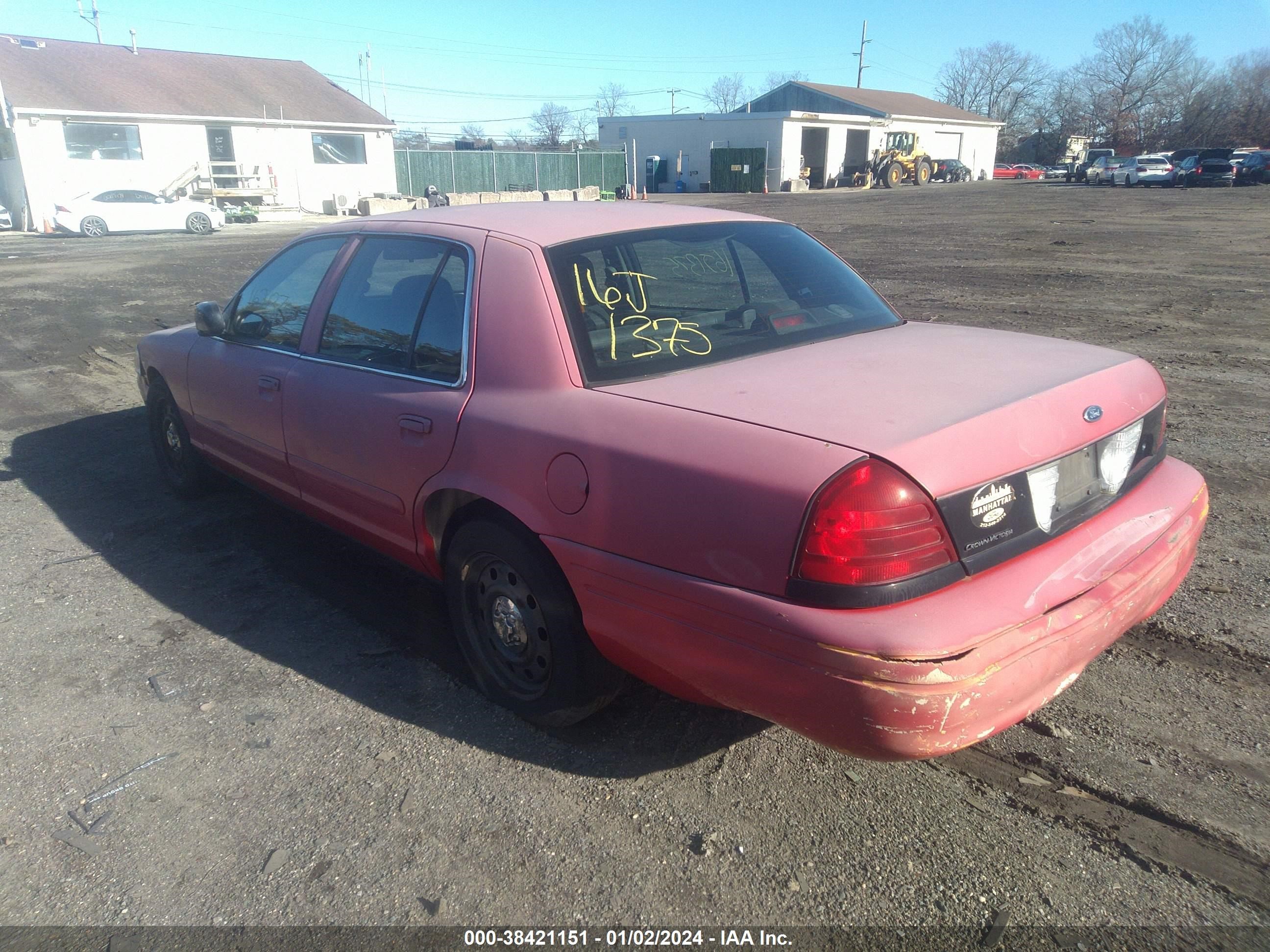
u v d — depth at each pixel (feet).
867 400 8.06
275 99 119.85
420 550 10.99
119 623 12.85
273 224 107.65
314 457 12.39
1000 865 8.00
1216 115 269.85
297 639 12.35
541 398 9.20
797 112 169.17
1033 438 7.88
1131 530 8.69
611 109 321.52
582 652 9.34
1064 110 305.94
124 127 105.29
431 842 8.53
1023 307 35.60
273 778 9.48
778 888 7.88
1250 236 60.03
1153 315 33.50
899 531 6.97
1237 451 18.53
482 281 10.17
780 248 12.10
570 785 9.25
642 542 8.13
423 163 138.00
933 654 6.77
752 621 7.35
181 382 15.89
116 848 8.57
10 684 11.36
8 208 107.24
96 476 19.51
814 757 9.58
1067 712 10.09
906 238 65.31
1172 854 8.03
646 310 9.94
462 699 10.84
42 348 33.47
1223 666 10.82
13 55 105.40
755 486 7.34
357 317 11.94
